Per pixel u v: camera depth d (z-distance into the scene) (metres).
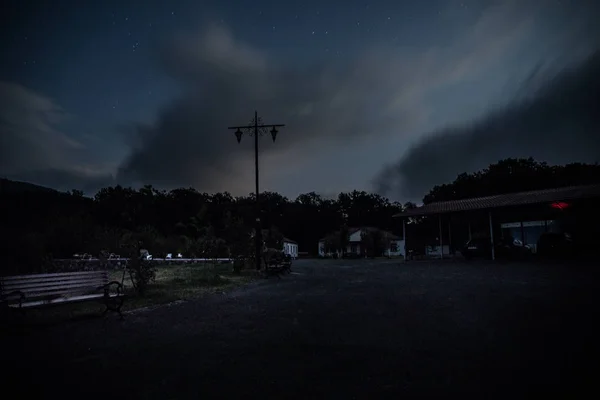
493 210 29.67
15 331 6.75
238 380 4.10
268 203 92.88
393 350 5.16
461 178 62.53
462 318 7.20
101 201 60.88
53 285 8.07
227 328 6.84
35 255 16.66
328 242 70.44
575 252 25.84
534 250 33.03
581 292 9.77
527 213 33.75
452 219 40.50
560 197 25.14
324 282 15.95
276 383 3.99
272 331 6.52
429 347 5.25
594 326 6.04
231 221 23.28
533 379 3.90
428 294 10.86
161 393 3.76
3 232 16.67
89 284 9.08
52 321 7.68
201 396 3.67
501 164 61.53
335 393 3.69
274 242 32.38
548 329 5.98
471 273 17.47
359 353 5.05
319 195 108.69
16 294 7.06
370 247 65.31
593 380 3.81
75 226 25.72
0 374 4.38
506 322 6.64
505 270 18.12
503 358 4.63
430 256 40.06
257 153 22.42
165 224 63.75
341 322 7.19
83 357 5.07
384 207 107.69
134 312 8.87
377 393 3.67
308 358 4.87
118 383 4.06
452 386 3.80
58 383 4.08
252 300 10.68
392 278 16.88
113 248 22.91
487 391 3.65
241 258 21.27
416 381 3.96
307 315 8.05
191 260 34.03
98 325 7.31
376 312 8.20
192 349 5.41
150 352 5.28
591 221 28.84
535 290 10.58
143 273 12.14
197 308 9.34
